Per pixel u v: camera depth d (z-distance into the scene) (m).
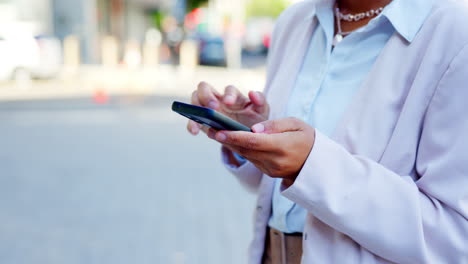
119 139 7.64
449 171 0.91
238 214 4.67
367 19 1.16
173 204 4.87
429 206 0.92
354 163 0.93
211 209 4.77
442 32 0.95
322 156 0.91
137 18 32.72
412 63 0.99
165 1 33.84
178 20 35.84
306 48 1.28
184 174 5.86
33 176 5.66
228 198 5.09
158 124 8.96
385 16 1.06
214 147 7.27
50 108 10.27
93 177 5.66
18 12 16.23
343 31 1.21
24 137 7.62
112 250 3.90
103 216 4.54
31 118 9.17
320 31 1.26
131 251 3.89
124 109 10.43
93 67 18.38
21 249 3.89
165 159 6.51
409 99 0.97
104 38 23.20
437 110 0.93
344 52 1.14
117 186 5.37
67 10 19.50
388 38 1.09
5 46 13.02
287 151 0.90
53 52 13.87
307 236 1.04
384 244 0.92
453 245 0.90
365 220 0.91
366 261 0.98
